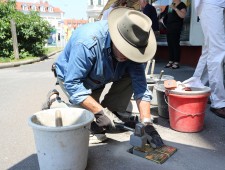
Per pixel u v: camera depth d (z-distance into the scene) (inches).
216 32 122.6
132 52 74.6
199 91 101.1
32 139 104.9
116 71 92.3
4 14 367.6
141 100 94.2
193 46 248.2
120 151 93.0
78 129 71.1
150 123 94.9
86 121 72.6
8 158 91.0
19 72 271.6
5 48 361.4
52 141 70.2
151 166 83.6
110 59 86.5
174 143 98.0
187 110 102.6
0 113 136.3
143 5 250.8
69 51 94.0
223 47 123.3
